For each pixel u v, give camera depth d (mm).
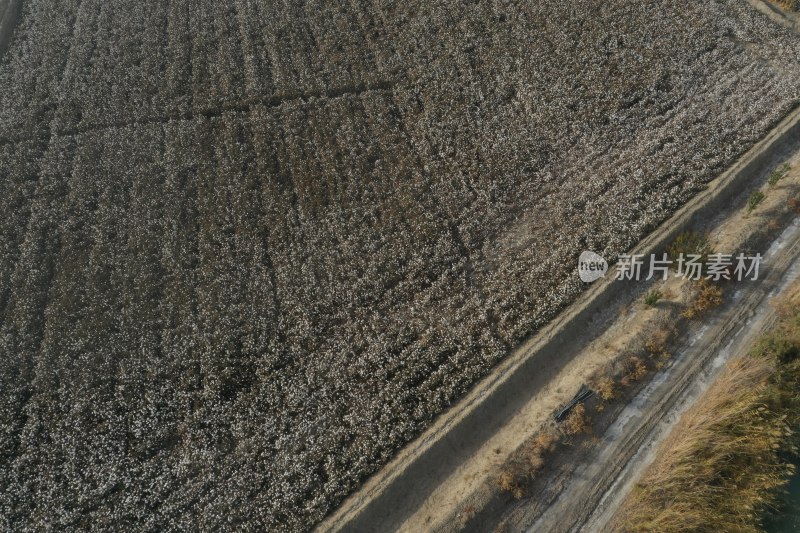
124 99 26500
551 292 20719
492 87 26953
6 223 22312
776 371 18344
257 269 21250
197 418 17906
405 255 21578
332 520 16125
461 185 23609
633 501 16469
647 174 23828
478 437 17719
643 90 26672
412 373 18844
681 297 20609
